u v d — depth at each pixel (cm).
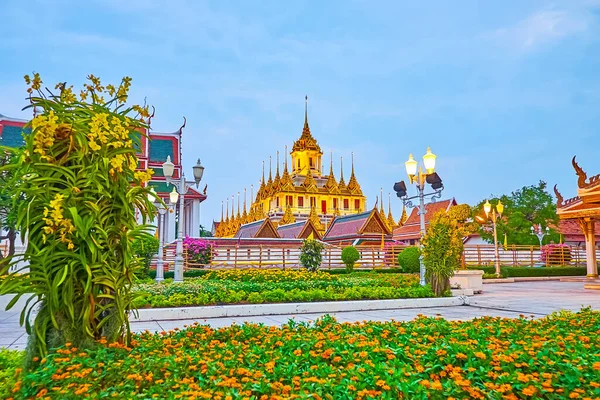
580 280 2961
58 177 490
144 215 557
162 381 424
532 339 606
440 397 390
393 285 1617
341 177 10156
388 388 395
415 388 392
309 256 2384
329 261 3102
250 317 1183
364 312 1277
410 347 562
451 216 1584
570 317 858
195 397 365
